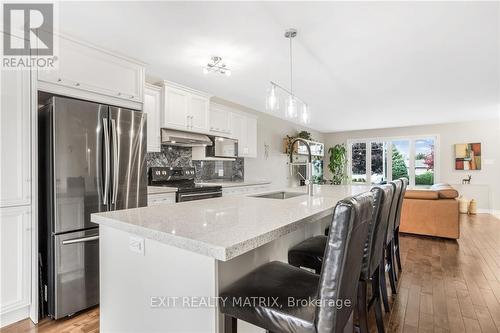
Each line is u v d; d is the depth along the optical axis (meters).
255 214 1.42
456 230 3.95
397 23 2.19
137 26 2.20
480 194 6.54
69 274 2.05
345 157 8.30
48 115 2.06
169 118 3.40
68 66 2.23
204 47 2.60
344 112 5.62
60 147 2.01
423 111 5.53
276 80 3.58
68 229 2.05
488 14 2.06
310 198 2.12
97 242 2.20
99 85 2.43
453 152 6.89
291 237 1.89
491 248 3.65
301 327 0.93
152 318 1.19
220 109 4.28
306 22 2.16
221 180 4.76
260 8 1.97
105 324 1.44
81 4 1.88
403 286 2.53
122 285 1.33
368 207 1.07
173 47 2.59
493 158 6.43
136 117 2.50
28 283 1.96
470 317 2.01
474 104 4.93
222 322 1.09
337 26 2.23
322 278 0.90
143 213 1.47
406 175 7.55
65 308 2.02
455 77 3.49
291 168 6.04
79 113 2.11
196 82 3.69
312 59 2.90
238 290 1.11
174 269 1.12
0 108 1.85
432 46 2.60
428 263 3.12
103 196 2.23
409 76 3.44
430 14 2.06
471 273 2.81
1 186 1.85
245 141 4.87
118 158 2.32
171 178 3.81
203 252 0.91
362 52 2.73
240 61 2.94
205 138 3.95
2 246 1.86
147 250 1.21
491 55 2.81
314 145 7.24
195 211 1.53
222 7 1.95
